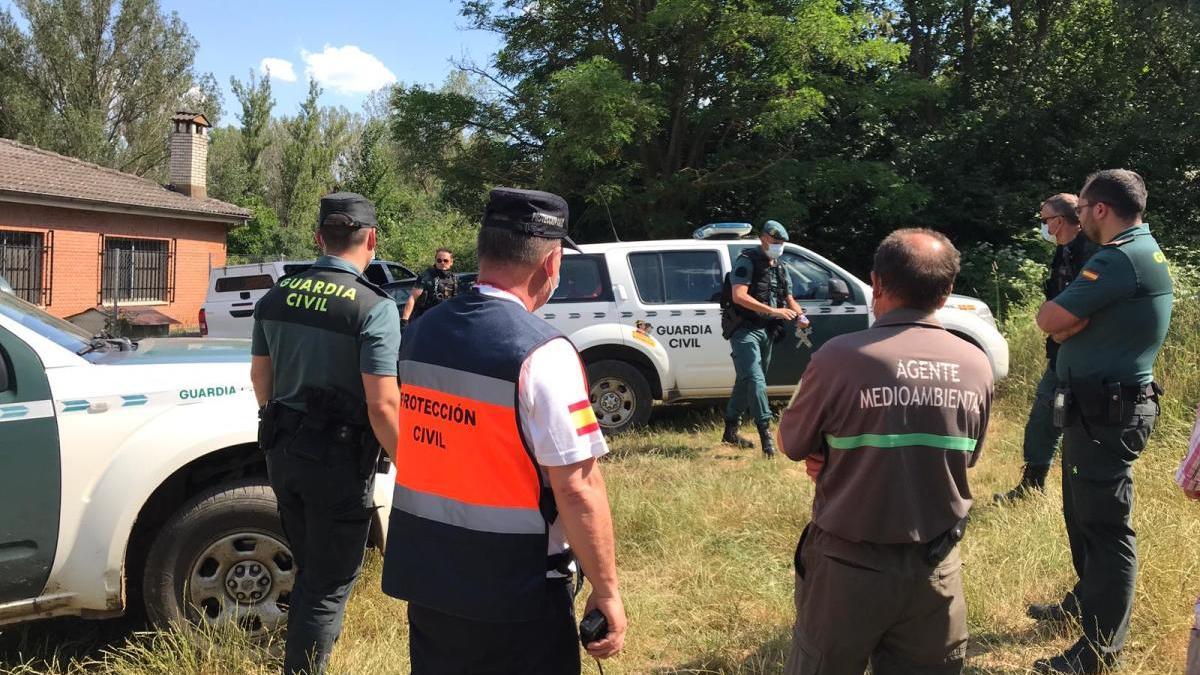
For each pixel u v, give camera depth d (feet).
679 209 55.26
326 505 9.18
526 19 54.19
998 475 18.63
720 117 52.29
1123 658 10.26
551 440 5.88
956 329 23.53
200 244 72.90
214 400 11.25
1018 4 59.00
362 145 126.62
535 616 6.05
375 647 11.35
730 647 11.40
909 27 61.62
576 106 44.96
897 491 6.84
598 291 24.03
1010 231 51.62
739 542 14.97
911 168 53.11
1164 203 50.34
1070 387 10.01
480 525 6.07
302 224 124.47
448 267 30.71
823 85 50.47
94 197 61.05
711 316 24.21
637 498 16.84
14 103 107.34
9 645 12.00
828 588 7.18
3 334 10.19
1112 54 56.18
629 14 51.83
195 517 10.97
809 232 56.59
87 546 10.32
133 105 116.16
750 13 46.44
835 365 7.04
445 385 6.22
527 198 6.46
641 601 12.74
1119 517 9.86
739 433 23.50
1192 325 24.17
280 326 9.36
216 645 10.92
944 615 7.15
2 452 9.91
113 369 10.82
